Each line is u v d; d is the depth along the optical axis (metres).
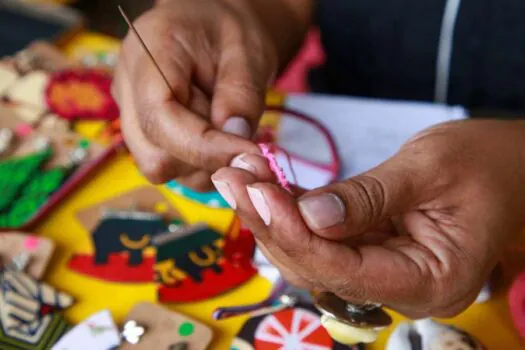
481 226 0.44
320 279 0.40
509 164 0.46
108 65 0.80
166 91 0.52
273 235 0.38
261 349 0.50
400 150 0.46
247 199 0.37
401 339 0.51
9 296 0.52
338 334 0.45
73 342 0.50
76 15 0.89
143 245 0.58
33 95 0.74
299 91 1.09
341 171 0.67
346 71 0.91
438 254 0.42
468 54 0.82
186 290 0.54
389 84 0.90
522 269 0.56
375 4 0.84
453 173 0.44
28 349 0.50
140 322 0.52
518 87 0.82
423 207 0.44
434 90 0.87
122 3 0.66
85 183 0.65
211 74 0.58
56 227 0.61
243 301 0.55
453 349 0.49
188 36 0.57
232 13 0.61
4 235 0.58
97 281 0.56
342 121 0.73
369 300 0.41
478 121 0.50
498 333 0.52
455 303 0.45
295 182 0.54
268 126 0.72
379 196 0.40
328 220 0.37
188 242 0.57
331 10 0.87
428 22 0.82
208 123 0.50
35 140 0.69
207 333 0.51
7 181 0.64
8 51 0.84
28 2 0.93
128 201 0.63
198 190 0.60
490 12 0.78
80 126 0.72
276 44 0.78
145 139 0.55
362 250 0.40
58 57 0.80
